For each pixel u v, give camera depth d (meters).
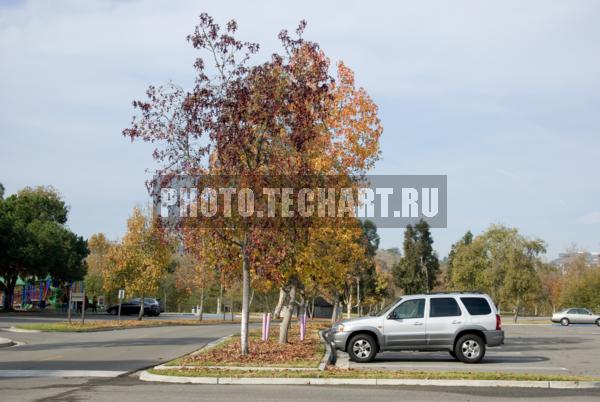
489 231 62.50
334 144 24.61
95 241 81.06
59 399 11.72
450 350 18.64
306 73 17.77
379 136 25.36
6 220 57.88
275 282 20.30
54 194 71.31
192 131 17.38
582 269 72.31
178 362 17.19
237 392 12.84
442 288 88.12
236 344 23.47
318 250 22.83
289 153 17.97
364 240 38.12
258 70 17.36
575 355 21.97
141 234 44.03
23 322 41.22
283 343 23.80
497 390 13.27
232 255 18.62
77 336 30.30
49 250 59.50
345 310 80.06
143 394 12.41
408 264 80.06
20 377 15.25
